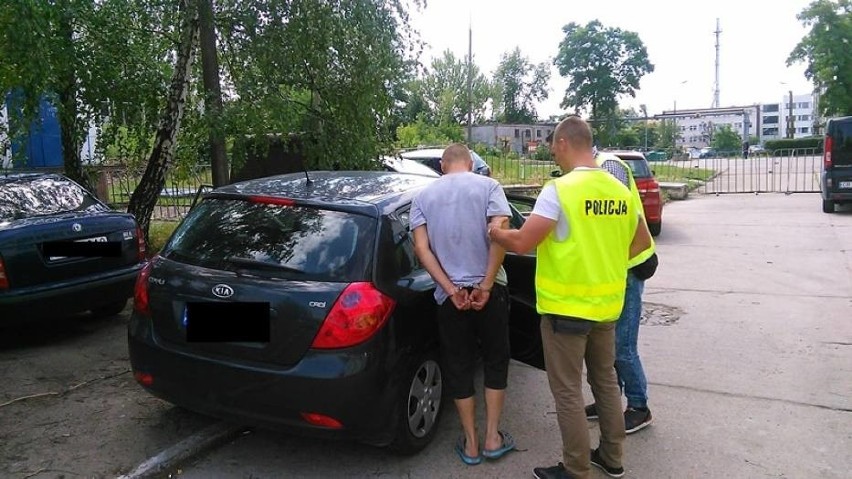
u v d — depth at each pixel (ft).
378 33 25.79
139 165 31.68
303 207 12.46
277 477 11.76
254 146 27.20
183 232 13.14
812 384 15.55
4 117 23.91
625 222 10.89
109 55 24.84
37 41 19.58
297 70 26.04
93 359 17.29
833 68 165.78
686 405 14.57
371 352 11.02
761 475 11.62
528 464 12.20
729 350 18.07
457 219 11.73
